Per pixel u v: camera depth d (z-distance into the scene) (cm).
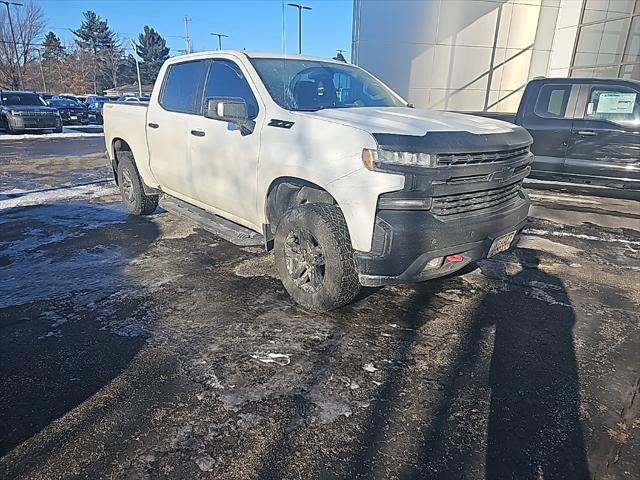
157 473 181
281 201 336
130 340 280
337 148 276
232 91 377
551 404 229
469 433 206
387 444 199
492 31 1611
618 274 412
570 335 299
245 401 225
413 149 255
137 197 555
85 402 222
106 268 400
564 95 642
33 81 5612
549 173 664
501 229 301
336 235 290
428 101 1691
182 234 504
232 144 360
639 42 1202
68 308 321
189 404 222
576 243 502
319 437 202
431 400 229
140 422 209
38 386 234
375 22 1666
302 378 245
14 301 331
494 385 243
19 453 190
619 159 612
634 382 249
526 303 346
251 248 458
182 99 436
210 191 402
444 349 277
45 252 439
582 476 184
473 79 1661
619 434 208
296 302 331
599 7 1324
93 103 3034
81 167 982
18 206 627
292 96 353
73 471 181
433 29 1617
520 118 676
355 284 298
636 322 320
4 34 4503
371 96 408
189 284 367
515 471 185
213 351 270
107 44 7581
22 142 1480
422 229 260
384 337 289
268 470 183
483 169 281
